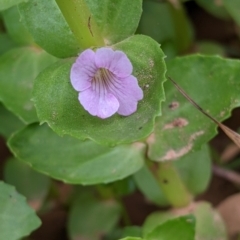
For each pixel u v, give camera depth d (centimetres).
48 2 15
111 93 14
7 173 20
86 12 14
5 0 14
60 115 14
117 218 20
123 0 15
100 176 17
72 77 14
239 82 16
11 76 19
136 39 14
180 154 16
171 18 21
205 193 22
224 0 20
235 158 22
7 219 16
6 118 20
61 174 17
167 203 19
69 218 20
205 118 16
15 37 19
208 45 22
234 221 20
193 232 16
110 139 14
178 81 16
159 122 17
